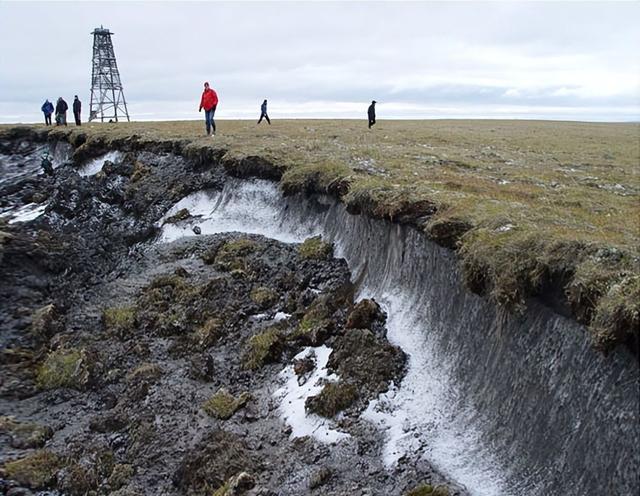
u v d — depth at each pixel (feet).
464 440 29.68
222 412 37.11
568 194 47.73
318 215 59.16
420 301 39.32
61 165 103.24
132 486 31.96
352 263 50.31
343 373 36.58
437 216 39.24
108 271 62.34
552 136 113.39
